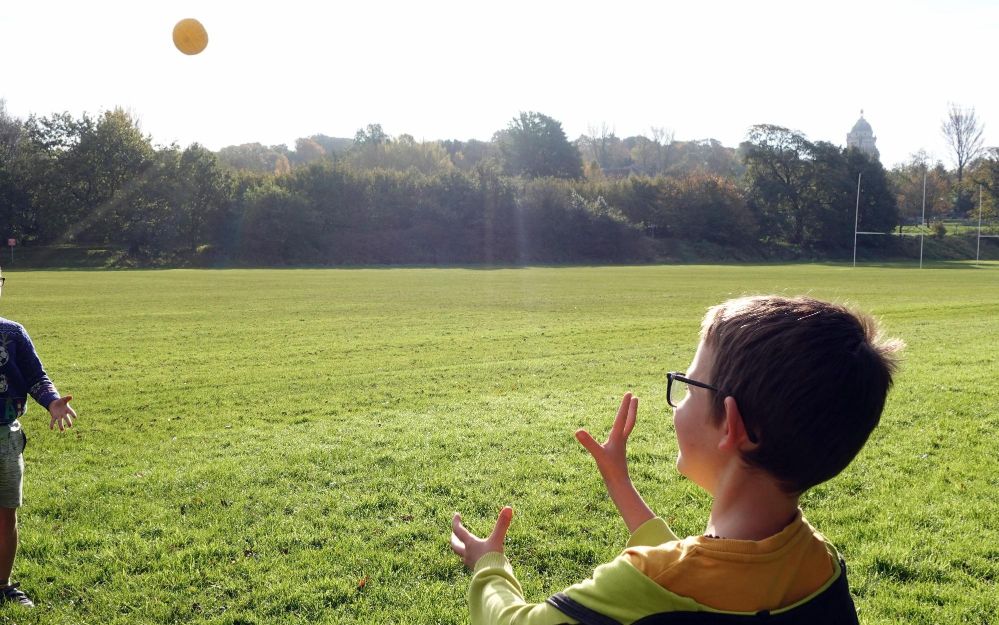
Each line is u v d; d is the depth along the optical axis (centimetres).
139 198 7544
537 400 1120
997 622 438
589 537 575
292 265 7469
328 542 570
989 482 687
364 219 8294
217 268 6675
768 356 125
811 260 9756
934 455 770
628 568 129
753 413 126
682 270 6469
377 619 457
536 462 769
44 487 705
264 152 16562
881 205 10175
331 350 1700
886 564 511
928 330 1933
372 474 736
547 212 8619
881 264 8738
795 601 133
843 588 142
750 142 10481
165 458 811
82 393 1196
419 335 1975
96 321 2286
